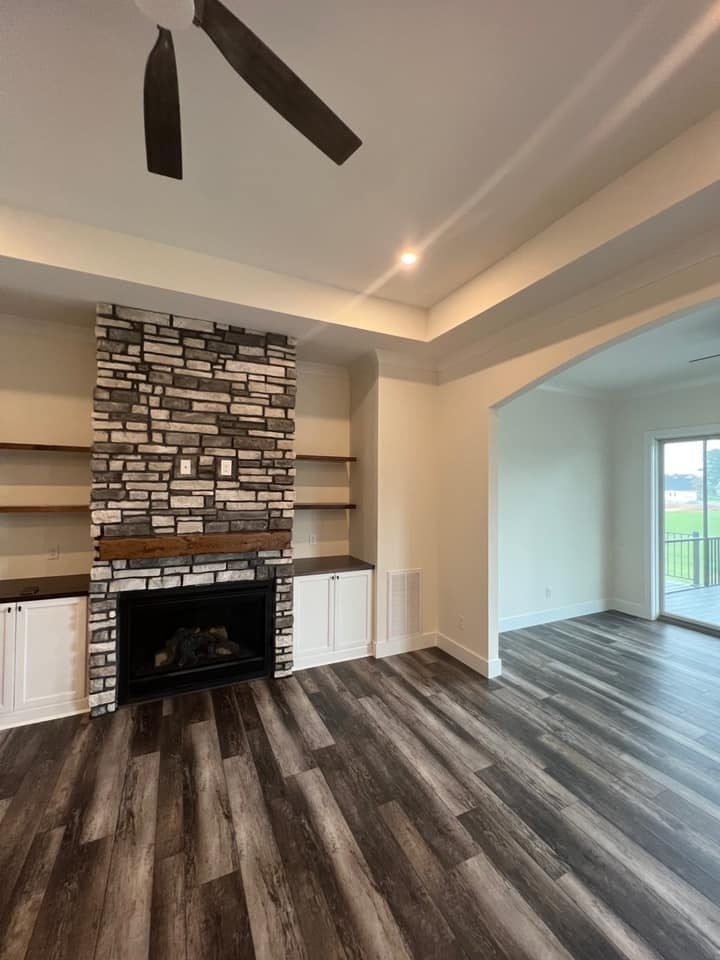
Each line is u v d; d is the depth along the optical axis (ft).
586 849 5.90
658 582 16.81
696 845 6.00
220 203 7.32
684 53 4.64
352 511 14.34
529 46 4.62
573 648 13.50
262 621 11.09
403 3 4.21
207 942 4.64
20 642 8.85
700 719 9.29
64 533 10.77
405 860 5.69
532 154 6.14
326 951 4.58
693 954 4.56
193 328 10.17
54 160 6.37
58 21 4.42
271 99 4.00
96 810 6.47
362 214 7.56
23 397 10.45
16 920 4.82
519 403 15.79
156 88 3.97
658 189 6.03
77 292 8.86
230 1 4.19
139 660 10.11
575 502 17.06
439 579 13.37
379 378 12.64
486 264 9.25
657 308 7.40
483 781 7.24
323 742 8.27
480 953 4.57
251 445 10.81
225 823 6.26
